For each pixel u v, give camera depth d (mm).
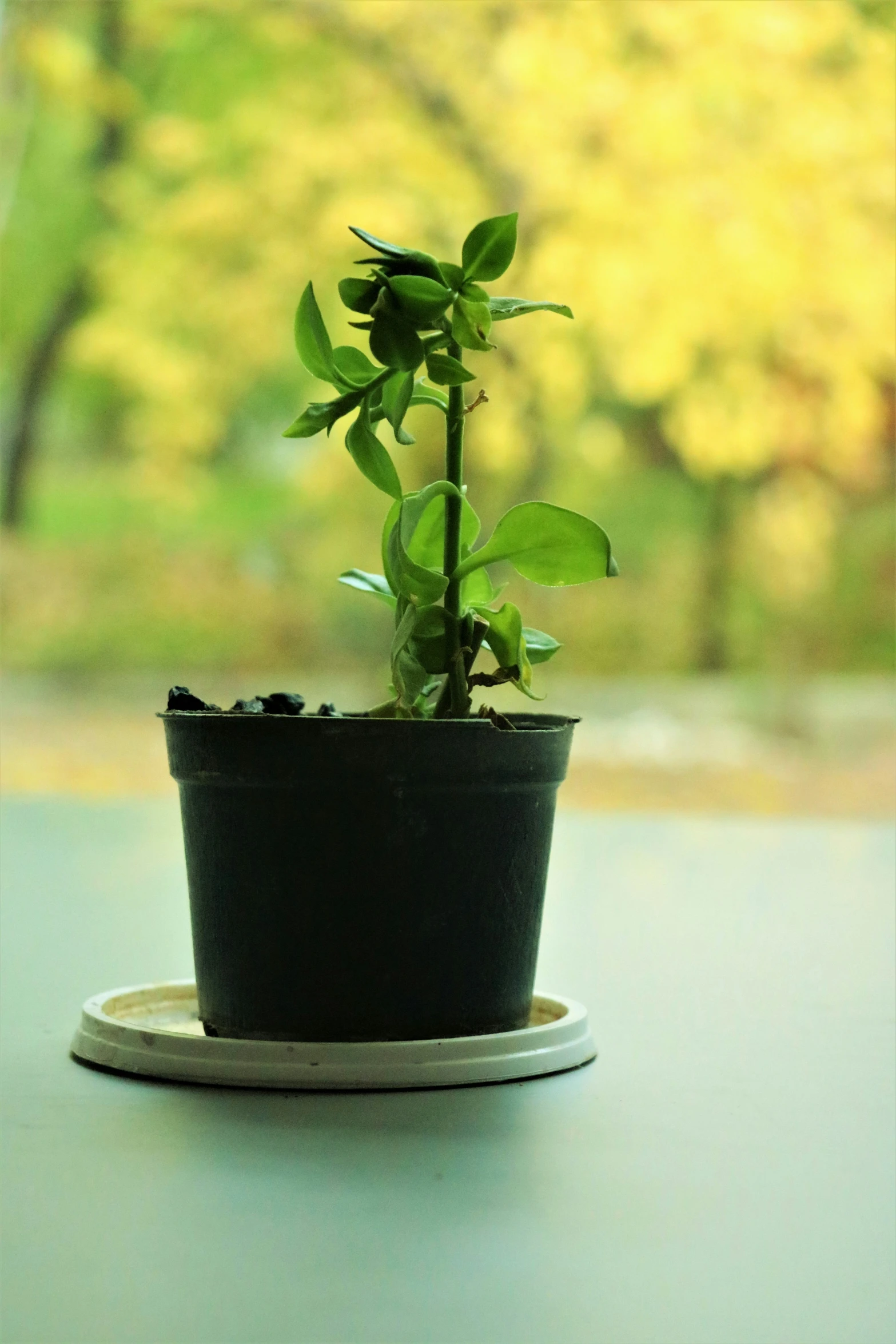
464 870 863
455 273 870
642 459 7496
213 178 5762
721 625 7652
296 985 859
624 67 4965
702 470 6027
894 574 7516
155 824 2902
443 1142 796
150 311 6105
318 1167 750
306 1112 836
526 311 873
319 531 7484
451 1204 706
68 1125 813
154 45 6680
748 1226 690
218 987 887
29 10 5922
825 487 6797
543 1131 825
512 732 854
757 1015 1203
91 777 5070
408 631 864
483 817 865
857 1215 707
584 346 5711
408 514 914
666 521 7785
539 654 968
